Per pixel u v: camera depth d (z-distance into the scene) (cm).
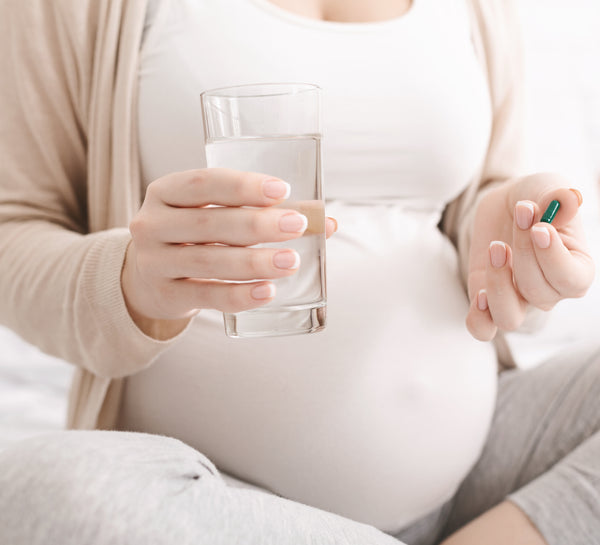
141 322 67
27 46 80
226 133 48
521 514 70
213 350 77
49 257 71
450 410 80
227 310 48
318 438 76
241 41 80
